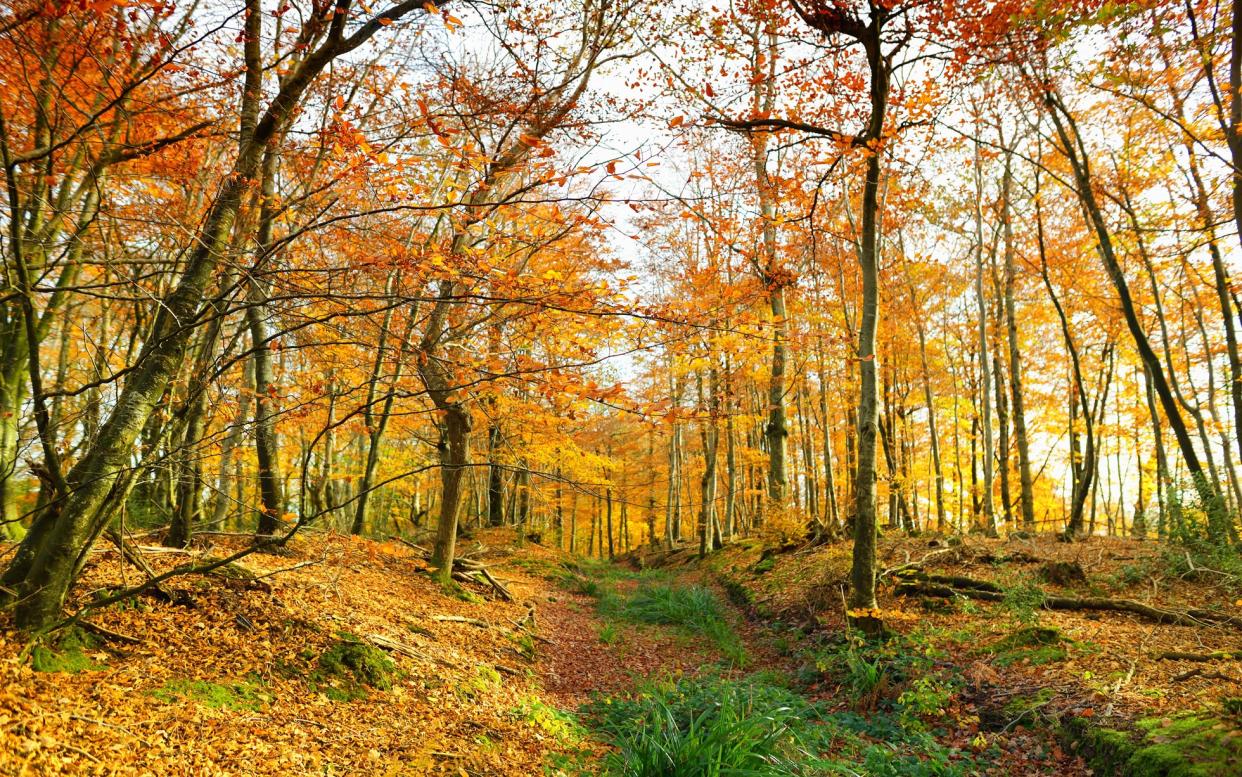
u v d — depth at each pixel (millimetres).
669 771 4574
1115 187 12859
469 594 10609
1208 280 15766
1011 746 5637
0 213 4160
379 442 11367
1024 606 7613
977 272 15281
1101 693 5758
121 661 4688
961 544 11797
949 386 23750
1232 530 9172
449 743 5180
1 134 3672
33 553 4410
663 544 31469
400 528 25344
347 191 5266
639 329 4984
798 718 5691
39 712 3541
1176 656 6273
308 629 6199
